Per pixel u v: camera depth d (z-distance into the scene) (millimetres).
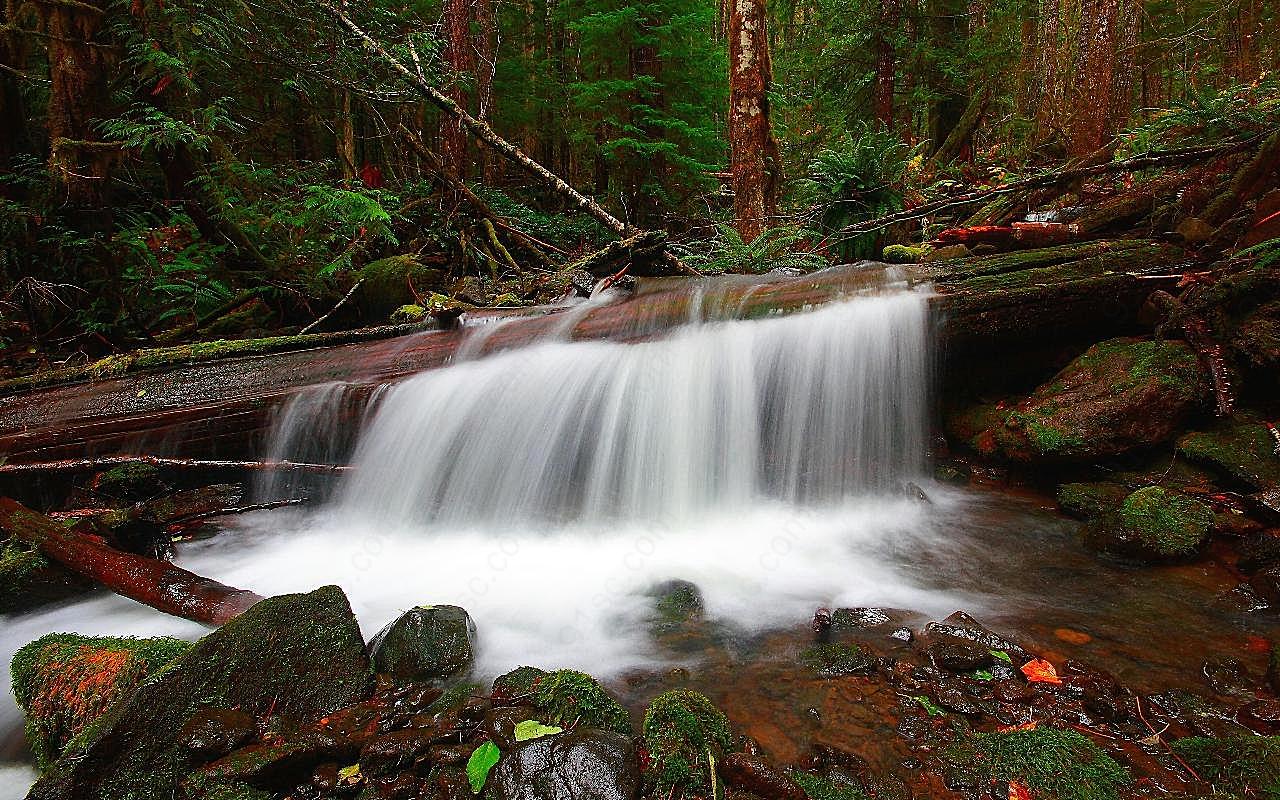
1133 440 4164
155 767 2049
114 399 4934
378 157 14594
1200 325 4406
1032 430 4441
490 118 15664
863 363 4910
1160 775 1982
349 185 9695
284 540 4355
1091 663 2578
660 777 1901
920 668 2562
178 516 4117
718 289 5641
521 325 5684
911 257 7234
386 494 4805
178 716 2170
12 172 7000
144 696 2135
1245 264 4633
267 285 8156
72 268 6812
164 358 5293
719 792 1908
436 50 10422
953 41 17688
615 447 4684
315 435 4961
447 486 4699
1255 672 2480
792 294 5332
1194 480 3889
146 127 6668
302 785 2064
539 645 2871
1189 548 3324
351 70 9531
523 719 2148
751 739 2203
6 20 6773
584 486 4660
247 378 5176
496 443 4750
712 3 13758
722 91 14469
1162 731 2188
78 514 4062
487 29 14508
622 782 1813
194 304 7801
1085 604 3047
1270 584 2977
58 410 4828
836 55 18031
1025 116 19875
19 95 7152
